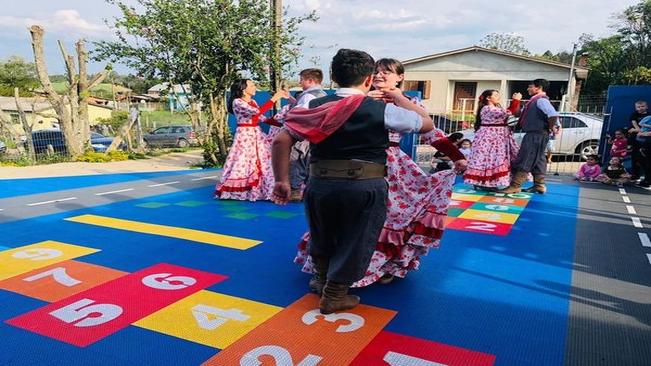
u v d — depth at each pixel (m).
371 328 2.59
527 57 22.25
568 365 2.27
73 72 11.95
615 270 3.57
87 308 2.78
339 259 2.58
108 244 4.02
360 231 2.50
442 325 2.64
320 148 2.44
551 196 6.43
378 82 3.17
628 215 5.38
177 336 2.48
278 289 3.10
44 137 12.89
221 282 3.21
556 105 18.14
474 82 23.66
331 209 2.48
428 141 2.83
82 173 8.57
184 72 9.56
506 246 4.12
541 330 2.61
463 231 4.59
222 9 9.22
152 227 4.59
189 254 3.78
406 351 2.37
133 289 3.06
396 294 3.05
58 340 2.42
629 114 8.13
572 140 11.73
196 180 7.73
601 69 33.91
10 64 41.00
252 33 9.30
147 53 9.40
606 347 2.44
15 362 2.22
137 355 2.30
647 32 33.91
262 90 9.88
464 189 6.88
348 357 2.31
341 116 2.33
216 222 4.80
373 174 2.45
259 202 5.84
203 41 9.27
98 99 32.31
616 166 7.51
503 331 2.59
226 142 10.16
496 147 6.31
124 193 6.45
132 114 13.38
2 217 4.95
